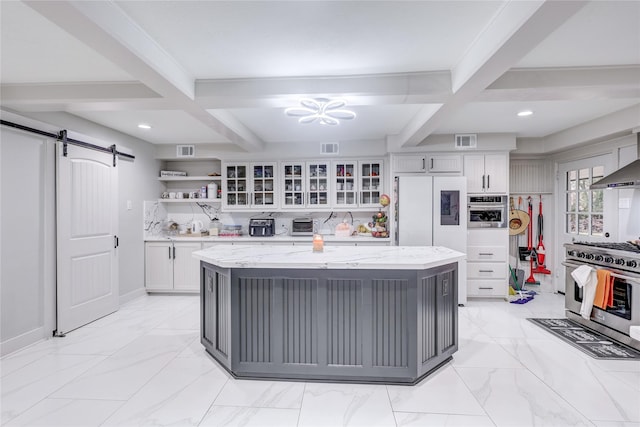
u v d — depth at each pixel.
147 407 2.11
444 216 4.33
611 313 3.14
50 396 2.23
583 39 2.00
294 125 4.05
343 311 2.41
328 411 2.07
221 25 1.86
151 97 2.61
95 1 1.53
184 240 4.91
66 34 1.93
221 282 2.63
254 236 5.19
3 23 1.81
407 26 1.88
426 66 2.40
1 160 2.78
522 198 5.07
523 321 3.71
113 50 1.81
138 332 3.42
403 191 4.36
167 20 1.81
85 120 3.71
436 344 2.57
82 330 3.48
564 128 4.19
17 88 2.67
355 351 2.41
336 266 2.33
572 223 4.64
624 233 3.80
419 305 2.38
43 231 3.18
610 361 2.71
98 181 3.84
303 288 2.43
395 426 1.92
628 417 1.98
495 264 4.52
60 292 3.31
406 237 4.36
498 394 2.25
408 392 2.29
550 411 2.05
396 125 4.06
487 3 1.67
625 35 1.95
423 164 4.55
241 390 2.32
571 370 2.57
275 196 5.09
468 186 4.53
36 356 2.83
